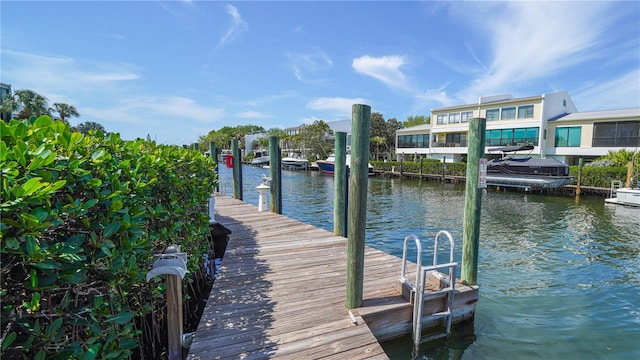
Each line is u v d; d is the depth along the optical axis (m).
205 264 4.96
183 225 3.93
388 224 10.68
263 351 2.45
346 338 2.64
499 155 25.98
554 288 5.41
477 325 4.07
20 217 1.12
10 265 1.16
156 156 3.36
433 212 12.88
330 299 3.30
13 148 1.28
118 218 1.83
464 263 3.70
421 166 27.78
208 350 2.43
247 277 3.87
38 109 22.84
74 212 1.48
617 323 4.23
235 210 8.36
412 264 4.39
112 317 1.73
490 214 12.79
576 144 23.00
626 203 14.12
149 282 2.64
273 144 7.96
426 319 3.26
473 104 27.80
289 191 19.91
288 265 4.29
